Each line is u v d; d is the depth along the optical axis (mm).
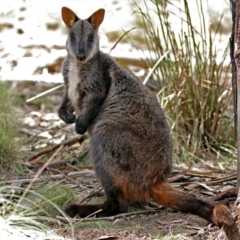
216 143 13289
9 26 21859
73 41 10609
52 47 20828
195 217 9641
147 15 14086
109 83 10328
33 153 13148
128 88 10055
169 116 13133
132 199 9609
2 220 8781
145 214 9836
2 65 19984
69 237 8828
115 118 9805
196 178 11445
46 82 18797
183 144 13117
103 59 10469
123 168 9492
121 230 9109
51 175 11656
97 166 9742
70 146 13461
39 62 20031
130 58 18953
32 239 8531
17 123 14000
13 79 18797
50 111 16812
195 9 17016
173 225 9336
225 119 13602
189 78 13211
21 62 20125
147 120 9656
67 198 10242
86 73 10398
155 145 9508
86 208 9734
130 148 9477
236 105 9703
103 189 10164
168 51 13195
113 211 9711
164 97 13211
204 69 13188
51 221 9414
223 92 13312
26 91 18062
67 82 10867
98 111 10328
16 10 22406
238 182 8875
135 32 19719
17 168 12047
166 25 13203
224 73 14586
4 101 14031
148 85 14656
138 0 16219
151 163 9414
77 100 10734
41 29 21672
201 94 13180
